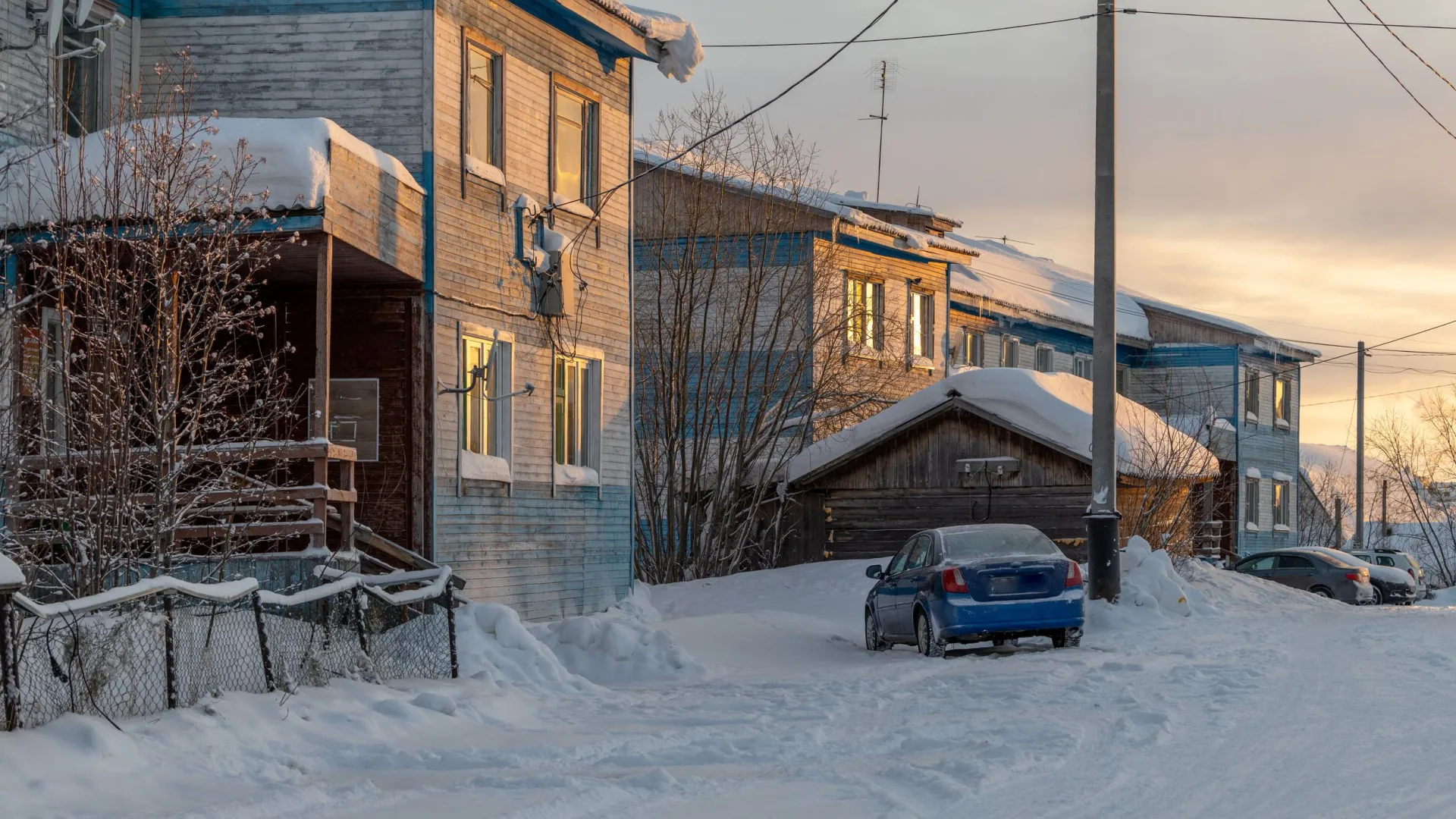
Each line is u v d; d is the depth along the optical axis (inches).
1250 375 2465.6
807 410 1534.2
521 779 399.5
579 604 1007.0
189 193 637.3
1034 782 392.2
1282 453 2571.4
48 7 716.7
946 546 837.8
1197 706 544.1
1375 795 366.6
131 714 437.1
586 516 1020.5
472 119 895.7
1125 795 371.9
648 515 1443.2
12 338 567.8
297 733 457.7
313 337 846.5
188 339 595.2
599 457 1034.7
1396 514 3292.3
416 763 435.8
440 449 847.7
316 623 553.9
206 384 689.6
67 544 553.3
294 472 836.6
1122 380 2465.6
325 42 847.7
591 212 1026.7
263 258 686.5
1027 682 626.2
